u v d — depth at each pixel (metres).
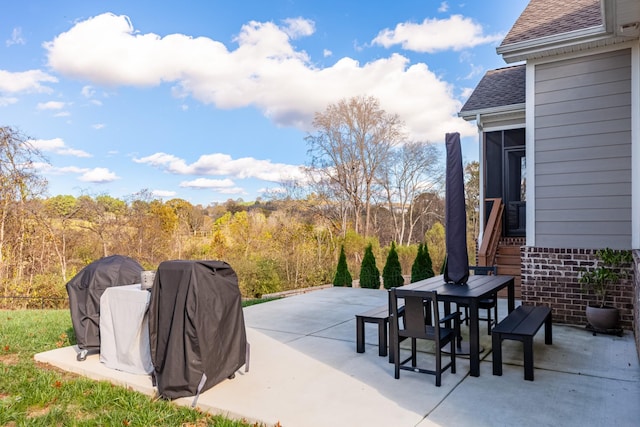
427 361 4.28
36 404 3.34
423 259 10.30
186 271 3.44
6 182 10.45
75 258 12.06
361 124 24.39
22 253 10.91
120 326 4.04
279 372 3.96
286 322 6.19
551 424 2.86
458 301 3.94
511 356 4.37
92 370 4.00
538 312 4.57
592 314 5.19
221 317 3.59
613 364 4.07
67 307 10.16
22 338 5.34
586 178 5.78
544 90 6.07
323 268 14.16
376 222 24.78
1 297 9.11
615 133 5.62
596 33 5.37
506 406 3.16
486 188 9.45
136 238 13.38
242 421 3.02
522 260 6.16
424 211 25.02
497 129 9.08
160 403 3.30
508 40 6.21
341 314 6.78
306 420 2.95
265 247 15.09
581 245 5.80
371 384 3.64
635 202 5.39
